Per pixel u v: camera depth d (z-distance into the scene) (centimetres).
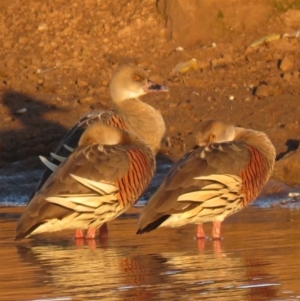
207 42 2355
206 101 2091
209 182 1229
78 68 2322
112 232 1332
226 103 2069
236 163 1259
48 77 2281
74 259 1130
